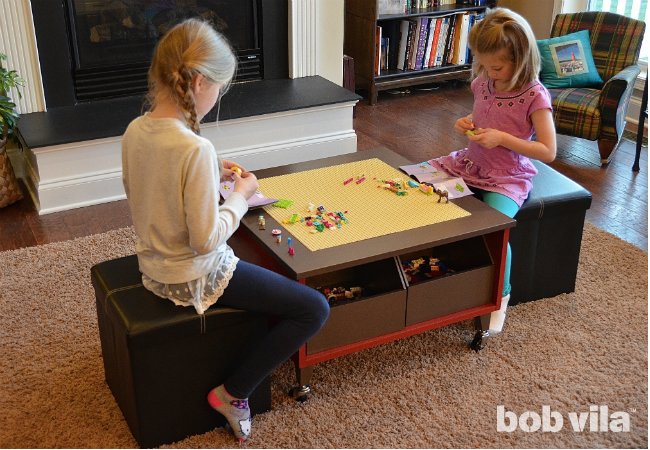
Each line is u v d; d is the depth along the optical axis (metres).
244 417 2.00
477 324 2.38
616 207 3.45
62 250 2.96
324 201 2.35
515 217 2.46
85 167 3.32
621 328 2.53
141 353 1.87
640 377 2.29
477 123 2.52
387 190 2.43
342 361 2.35
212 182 1.73
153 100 1.79
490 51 2.29
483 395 2.21
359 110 4.64
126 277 2.01
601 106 3.70
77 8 3.49
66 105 3.59
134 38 3.67
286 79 4.07
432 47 4.86
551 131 2.37
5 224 3.22
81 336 2.45
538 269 2.63
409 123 4.43
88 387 2.22
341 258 2.02
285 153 3.74
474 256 2.36
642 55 4.52
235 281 1.91
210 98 1.78
